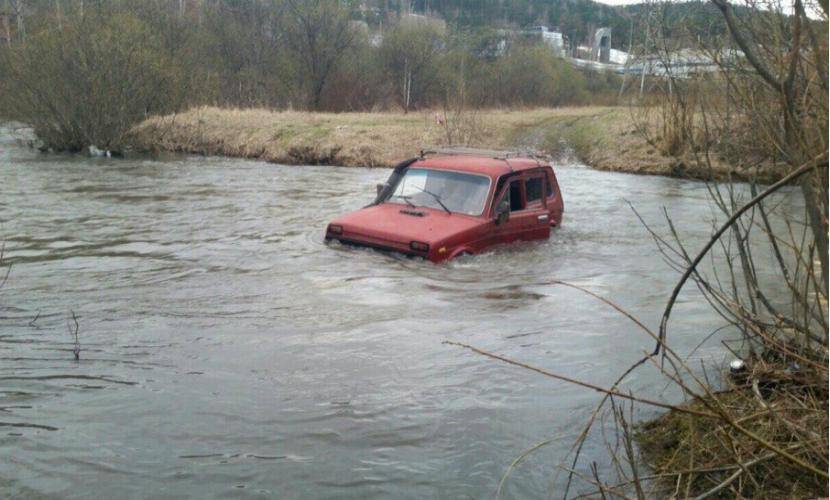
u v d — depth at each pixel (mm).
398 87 46344
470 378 6047
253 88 44219
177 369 6195
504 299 8406
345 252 10352
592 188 18953
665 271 9906
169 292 8609
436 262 9734
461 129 27250
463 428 5164
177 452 4805
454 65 49062
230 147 29641
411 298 8359
